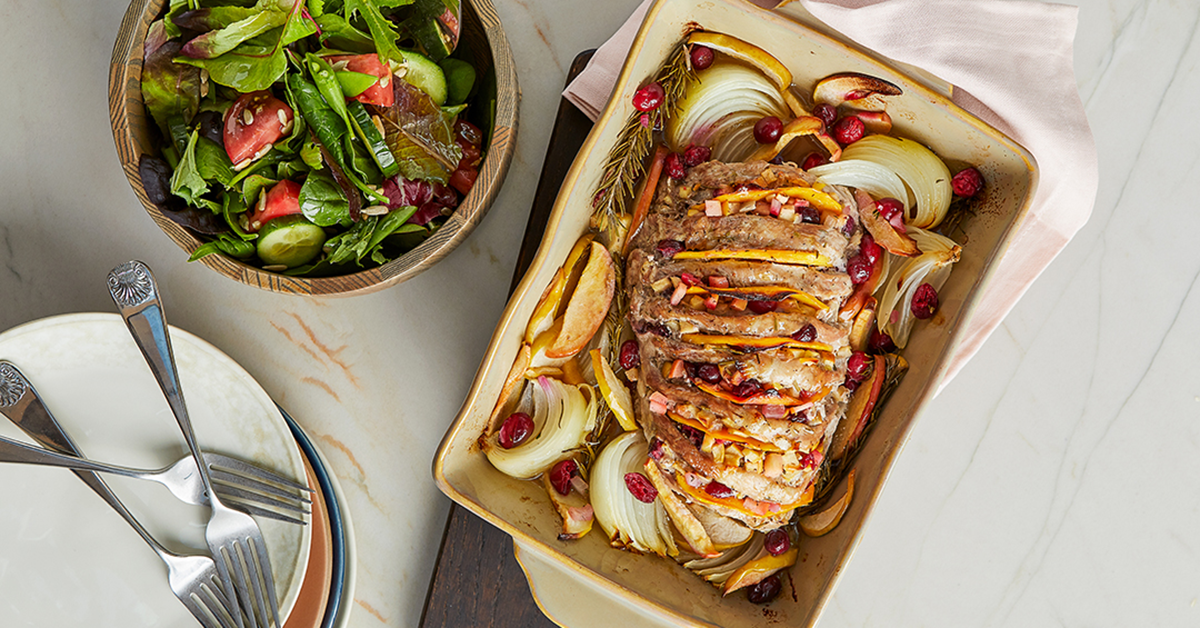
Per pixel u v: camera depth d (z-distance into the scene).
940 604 0.85
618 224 0.79
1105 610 0.85
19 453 0.76
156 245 0.84
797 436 0.76
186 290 0.84
